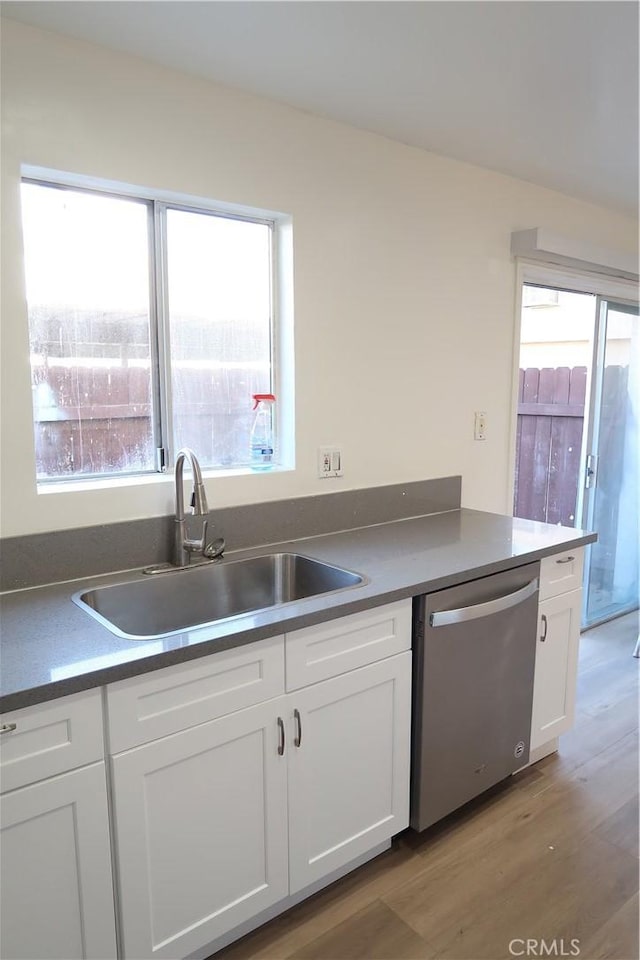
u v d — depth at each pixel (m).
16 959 1.25
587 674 3.20
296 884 1.67
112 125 1.75
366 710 1.76
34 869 1.25
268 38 1.67
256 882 1.60
